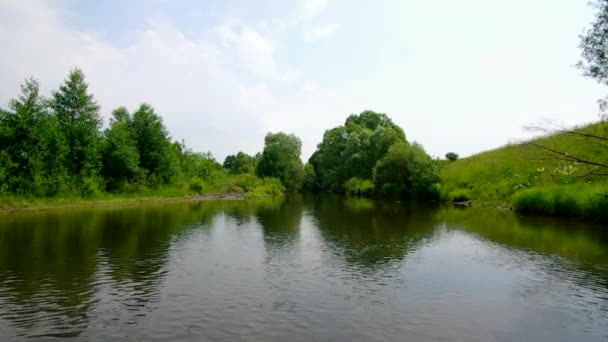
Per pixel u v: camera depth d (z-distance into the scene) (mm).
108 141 58844
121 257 21438
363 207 53625
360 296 15523
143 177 62750
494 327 12812
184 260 21031
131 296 15289
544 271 19266
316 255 22484
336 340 11625
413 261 21156
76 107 52500
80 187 50625
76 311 13711
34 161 45031
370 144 88938
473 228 32438
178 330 12211
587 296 15781
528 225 33938
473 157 75625
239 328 12383
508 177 55406
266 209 50562
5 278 17359
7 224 32000
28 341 11414
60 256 21406
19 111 44125
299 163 113938
